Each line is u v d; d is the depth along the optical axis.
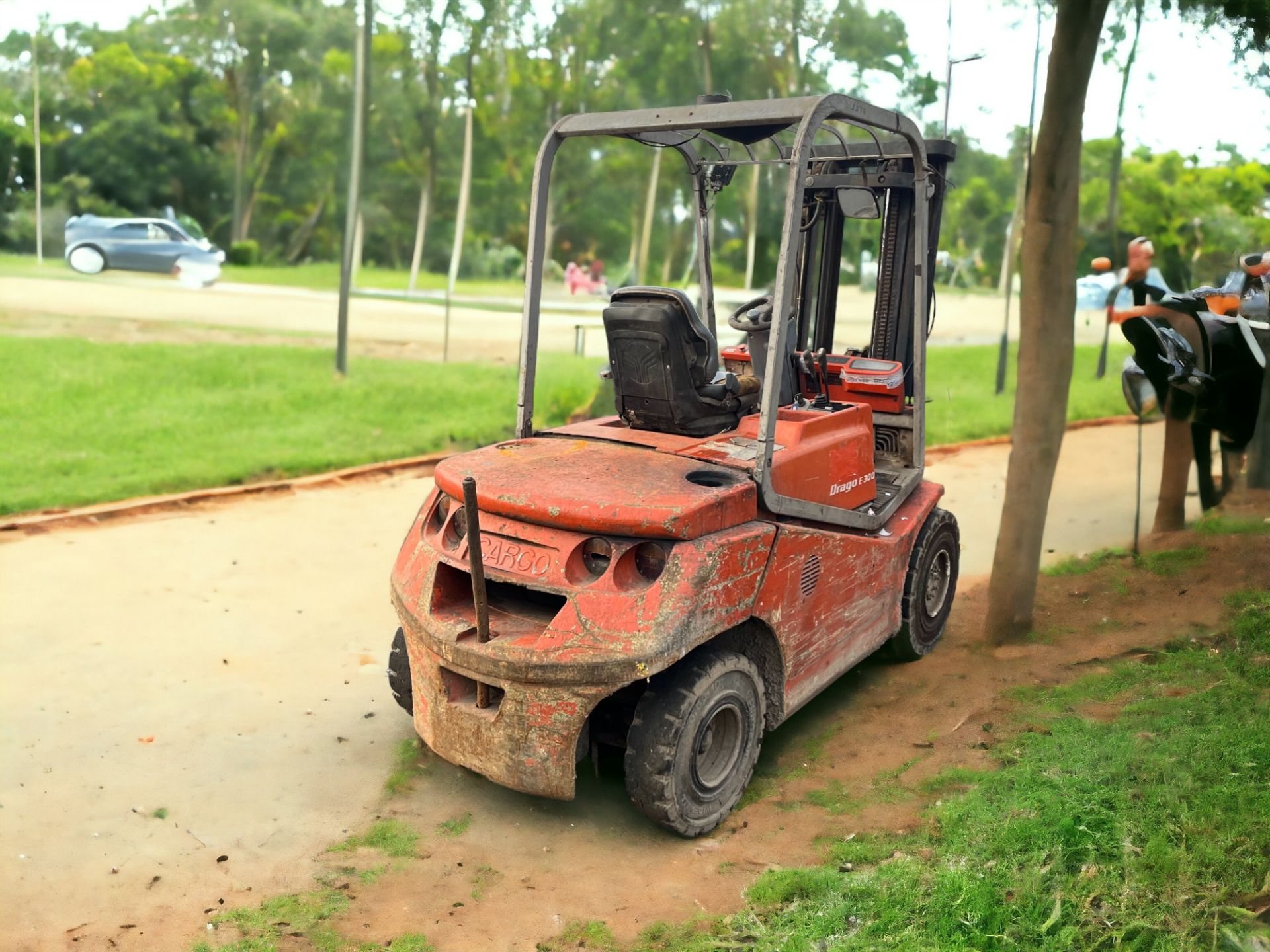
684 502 3.82
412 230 35.84
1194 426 6.95
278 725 4.97
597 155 32.03
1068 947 3.12
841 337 17.17
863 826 4.01
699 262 5.50
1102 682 4.93
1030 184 5.28
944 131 5.91
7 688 5.23
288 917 3.54
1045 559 7.13
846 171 5.75
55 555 7.27
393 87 32.72
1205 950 3.03
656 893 3.70
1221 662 4.91
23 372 12.40
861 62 19.55
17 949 3.36
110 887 3.71
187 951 3.36
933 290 5.84
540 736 3.81
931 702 5.10
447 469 4.37
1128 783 3.86
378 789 4.43
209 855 3.92
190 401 11.93
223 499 8.94
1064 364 5.42
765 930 3.39
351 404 12.15
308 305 21.08
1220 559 6.37
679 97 26.44
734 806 4.20
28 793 4.30
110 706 5.09
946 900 3.36
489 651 3.82
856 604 4.89
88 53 33.88
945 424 12.26
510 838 4.07
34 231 26.86
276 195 37.03
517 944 3.42
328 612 6.41
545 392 12.37
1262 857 3.35
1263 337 6.54
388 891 3.72
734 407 4.62
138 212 34.72
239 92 35.09
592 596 3.78
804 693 4.57
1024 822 3.67
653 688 3.93
